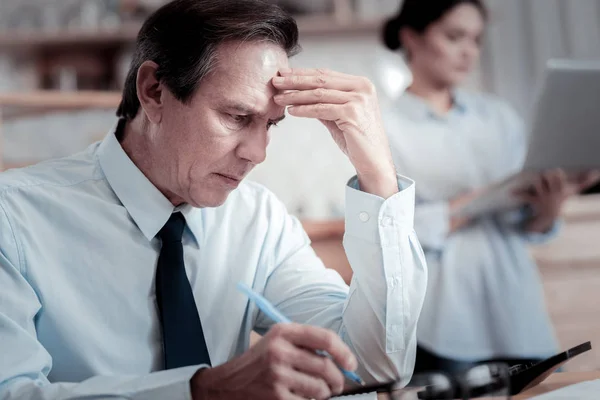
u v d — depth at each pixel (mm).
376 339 1077
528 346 1896
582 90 1626
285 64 1024
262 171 2711
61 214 1052
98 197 1083
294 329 800
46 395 834
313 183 2703
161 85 1018
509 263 1945
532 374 917
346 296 1179
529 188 1917
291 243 1237
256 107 983
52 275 1020
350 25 3535
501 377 805
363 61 3652
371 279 1062
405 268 1065
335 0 3547
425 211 1883
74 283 1034
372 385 822
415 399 816
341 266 1947
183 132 1005
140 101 1039
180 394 809
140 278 1062
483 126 2064
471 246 1932
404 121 2008
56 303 1011
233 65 973
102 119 3113
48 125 3068
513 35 3580
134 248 1068
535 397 875
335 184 2705
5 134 3025
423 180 1962
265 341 796
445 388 796
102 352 1022
